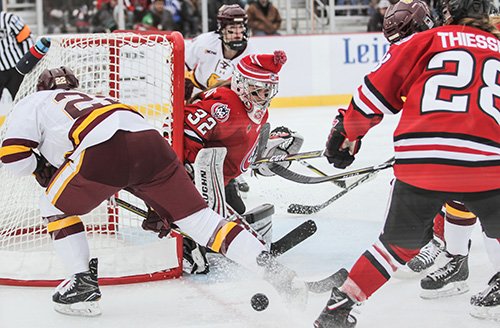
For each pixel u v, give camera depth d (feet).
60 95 16.83
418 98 14.60
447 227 17.11
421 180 14.46
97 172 15.75
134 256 19.85
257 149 21.18
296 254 20.04
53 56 21.66
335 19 62.69
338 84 54.80
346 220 22.76
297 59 54.13
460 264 17.11
